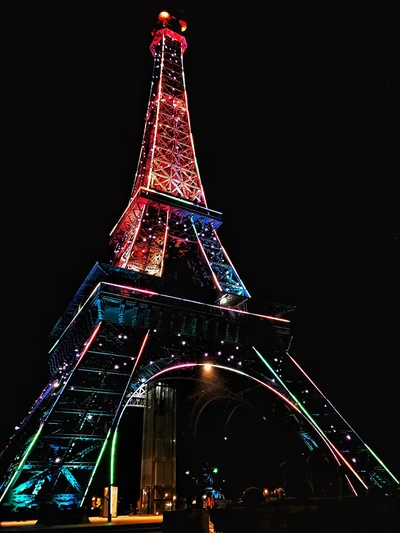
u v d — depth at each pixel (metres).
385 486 46.00
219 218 72.75
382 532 31.50
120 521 32.00
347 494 46.16
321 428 50.97
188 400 67.25
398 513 33.12
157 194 68.81
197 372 58.38
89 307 49.59
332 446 49.34
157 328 48.62
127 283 51.09
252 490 38.62
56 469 33.81
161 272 58.06
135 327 47.31
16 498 31.30
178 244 70.31
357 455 49.31
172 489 44.94
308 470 50.78
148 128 87.94
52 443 35.50
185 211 70.00
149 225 65.94
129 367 43.25
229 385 60.16
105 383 41.50
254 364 54.03
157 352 47.03
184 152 84.44
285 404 54.12
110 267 50.53
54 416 37.28
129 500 57.25
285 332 59.00
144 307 48.81
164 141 84.00
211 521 26.09
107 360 43.09
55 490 32.47
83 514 30.36
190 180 79.81
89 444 37.75
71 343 53.81
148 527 27.41
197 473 64.00
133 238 63.16
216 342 52.41
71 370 45.25
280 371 55.38
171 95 94.12
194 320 51.78
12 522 30.23
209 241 69.88
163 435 47.75
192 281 66.12
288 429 56.28
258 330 56.66
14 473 33.94
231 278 64.88
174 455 47.06
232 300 60.09
